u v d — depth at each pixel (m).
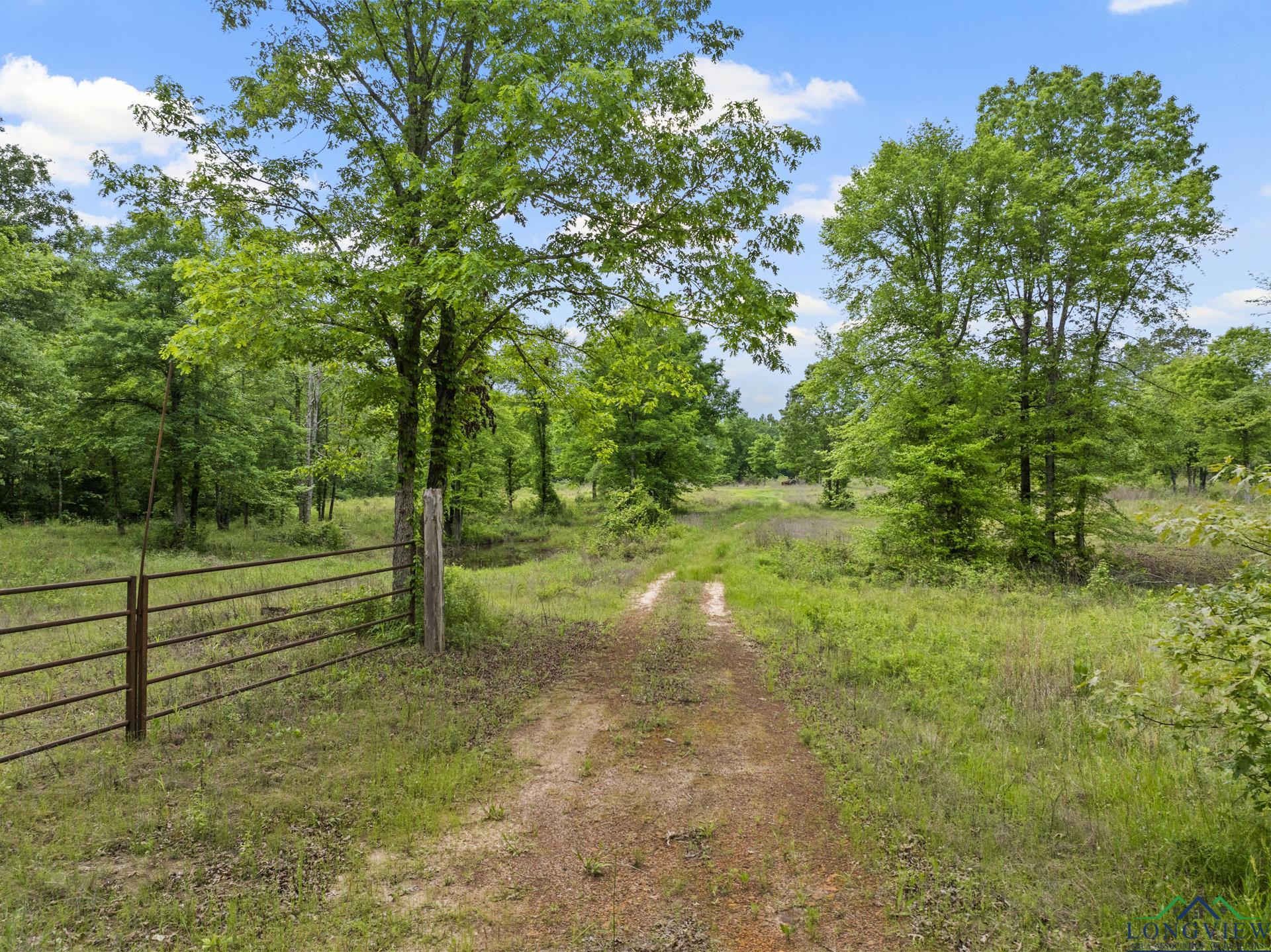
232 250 8.32
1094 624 9.81
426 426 9.84
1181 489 35.97
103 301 19.78
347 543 23.08
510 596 12.27
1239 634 3.40
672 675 7.54
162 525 22.25
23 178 24.81
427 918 3.24
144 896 3.24
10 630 4.12
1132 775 4.71
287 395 29.11
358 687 6.55
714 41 8.79
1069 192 16.91
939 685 6.95
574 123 7.11
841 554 17.78
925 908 3.36
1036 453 17.05
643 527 22.97
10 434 19.50
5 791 4.21
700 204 8.01
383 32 8.84
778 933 3.19
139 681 5.09
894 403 16.41
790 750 5.49
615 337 10.40
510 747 5.45
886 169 17.03
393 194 8.62
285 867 3.60
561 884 3.57
